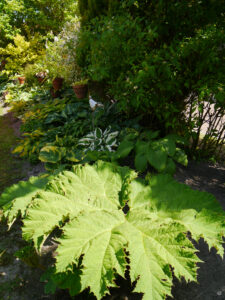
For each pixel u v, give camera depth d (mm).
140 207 1827
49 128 4305
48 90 6453
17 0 10625
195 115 3340
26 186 2016
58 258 1232
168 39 3061
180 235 1383
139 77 2662
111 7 3480
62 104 4781
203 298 1537
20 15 11367
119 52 2994
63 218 1546
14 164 3531
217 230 1467
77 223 1470
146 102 2930
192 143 3643
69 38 5445
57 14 11211
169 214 1697
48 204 1600
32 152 3574
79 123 3930
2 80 10023
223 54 2590
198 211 1728
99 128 3553
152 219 1614
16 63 9234
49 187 1773
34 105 5574
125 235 1466
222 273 1709
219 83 2510
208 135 3301
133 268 1243
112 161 2740
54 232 2102
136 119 3658
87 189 1848
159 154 2619
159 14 2818
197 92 2967
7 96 7164
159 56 2709
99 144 3242
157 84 2758
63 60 5586
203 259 1834
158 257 1304
